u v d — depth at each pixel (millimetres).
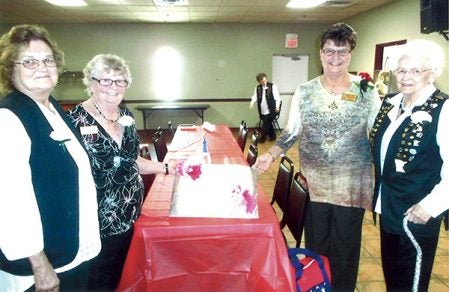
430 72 1196
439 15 3346
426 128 1180
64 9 6312
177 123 8641
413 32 5359
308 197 1644
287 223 1914
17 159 916
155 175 2236
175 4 5914
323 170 1695
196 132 3832
